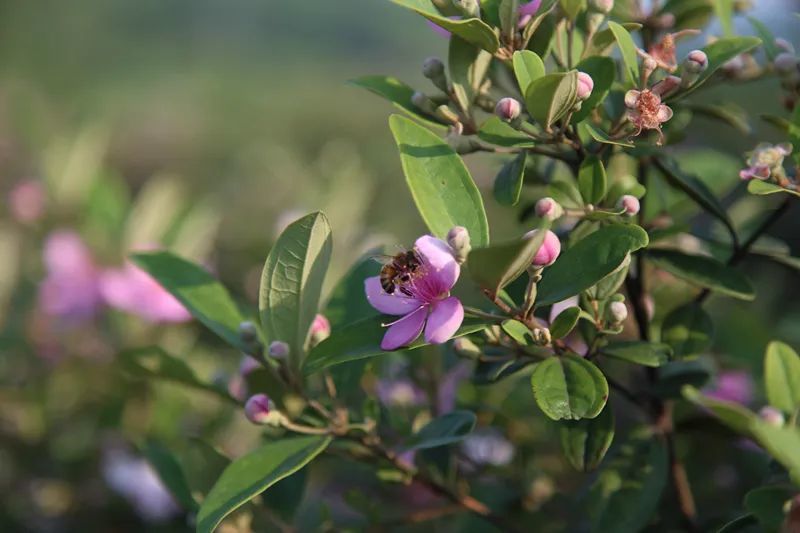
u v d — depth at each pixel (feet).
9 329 2.92
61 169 2.96
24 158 3.97
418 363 1.86
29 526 2.70
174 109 10.53
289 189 3.61
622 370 2.01
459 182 1.38
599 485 1.56
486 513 1.68
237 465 1.41
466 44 1.46
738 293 1.49
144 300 2.59
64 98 10.96
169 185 2.73
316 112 9.65
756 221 1.71
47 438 2.80
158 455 1.70
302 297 1.47
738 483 1.97
